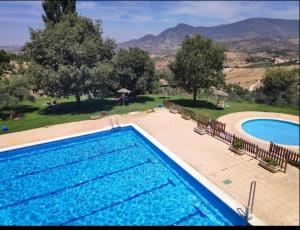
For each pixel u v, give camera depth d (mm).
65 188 15094
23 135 22250
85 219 12531
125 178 16141
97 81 27625
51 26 29938
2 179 16094
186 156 17625
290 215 11281
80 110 30672
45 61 27953
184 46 31250
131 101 36625
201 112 29938
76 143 21797
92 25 31422
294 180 14164
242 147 18234
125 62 33969
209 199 13555
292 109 33000
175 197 14117
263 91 40719
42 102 36969
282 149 16250
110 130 23766
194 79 30078
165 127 23984
